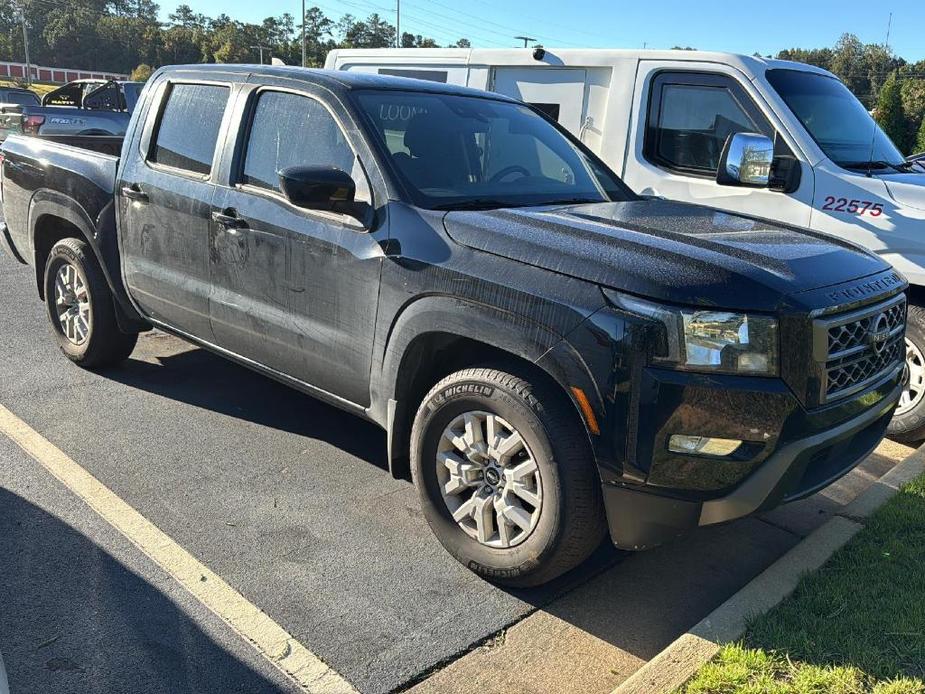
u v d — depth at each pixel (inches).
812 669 109.4
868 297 124.5
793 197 210.7
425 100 167.0
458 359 141.1
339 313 147.3
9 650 111.0
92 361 216.8
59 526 142.6
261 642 116.1
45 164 216.1
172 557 135.3
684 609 130.8
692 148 233.3
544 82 265.7
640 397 111.4
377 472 171.8
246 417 196.7
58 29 4643.2
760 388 111.2
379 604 126.7
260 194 161.6
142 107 195.9
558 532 121.0
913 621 120.2
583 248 121.6
